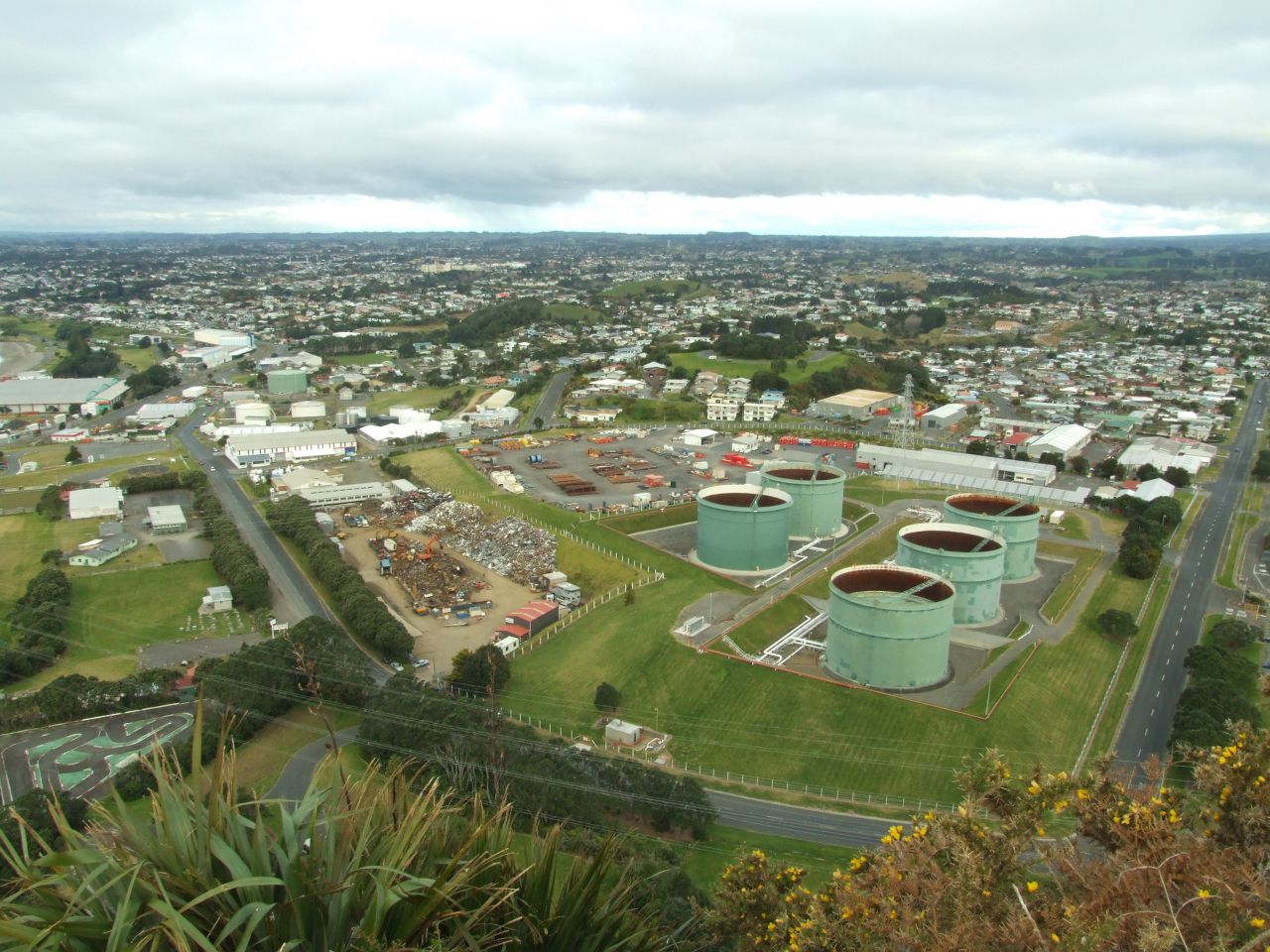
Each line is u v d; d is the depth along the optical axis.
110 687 73.69
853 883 21.20
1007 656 81.81
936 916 17.25
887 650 74.75
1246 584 101.88
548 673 81.50
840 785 64.88
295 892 12.07
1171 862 16.27
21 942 10.77
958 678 77.50
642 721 73.56
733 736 70.88
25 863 12.01
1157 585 101.44
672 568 104.19
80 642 87.31
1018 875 18.22
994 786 20.06
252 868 12.24
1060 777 19.97
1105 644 85.94
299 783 62.31
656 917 17.23
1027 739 68.94
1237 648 83.81
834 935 19.77
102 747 68.25
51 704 71.06
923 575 81.12
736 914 26.91
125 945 10.88
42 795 52.41
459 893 13.62
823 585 98.62
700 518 105.94
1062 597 96.25
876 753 67.94
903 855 20.12
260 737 68.75
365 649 86.56
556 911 14.68
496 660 78.06
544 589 103.38
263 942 11.78
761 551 103.19
